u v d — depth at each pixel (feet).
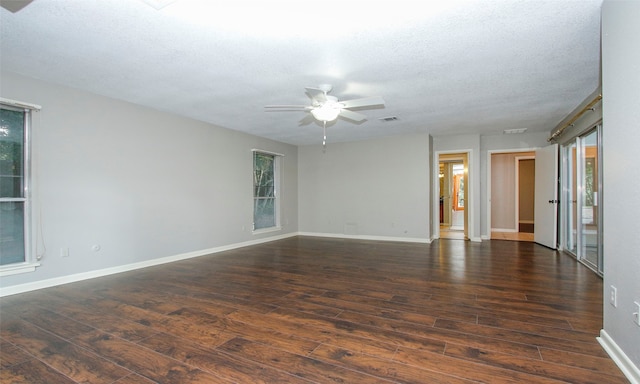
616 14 6.36
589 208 14.89
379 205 23.75
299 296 10.64
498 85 12.32
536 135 21.93
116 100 14.08
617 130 6.38
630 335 5.95
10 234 11.22
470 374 6.02
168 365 6.42
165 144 16.16
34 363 6.53
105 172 13.69
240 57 9.84
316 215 26.14
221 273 13.80
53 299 10.43
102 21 7.82
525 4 7.14
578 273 13.47
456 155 24.63
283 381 5.85
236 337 7.64
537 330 7.90
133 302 10.12
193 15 7.55
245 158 21.27
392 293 10.91
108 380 5.92
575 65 10.46
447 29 8.20
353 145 24.67
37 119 11.64
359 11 7.39
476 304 9.76
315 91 10.80
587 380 5.79
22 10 7.34
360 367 6.30
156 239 15.67
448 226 32.30
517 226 28.25
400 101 14.37
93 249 13.24
